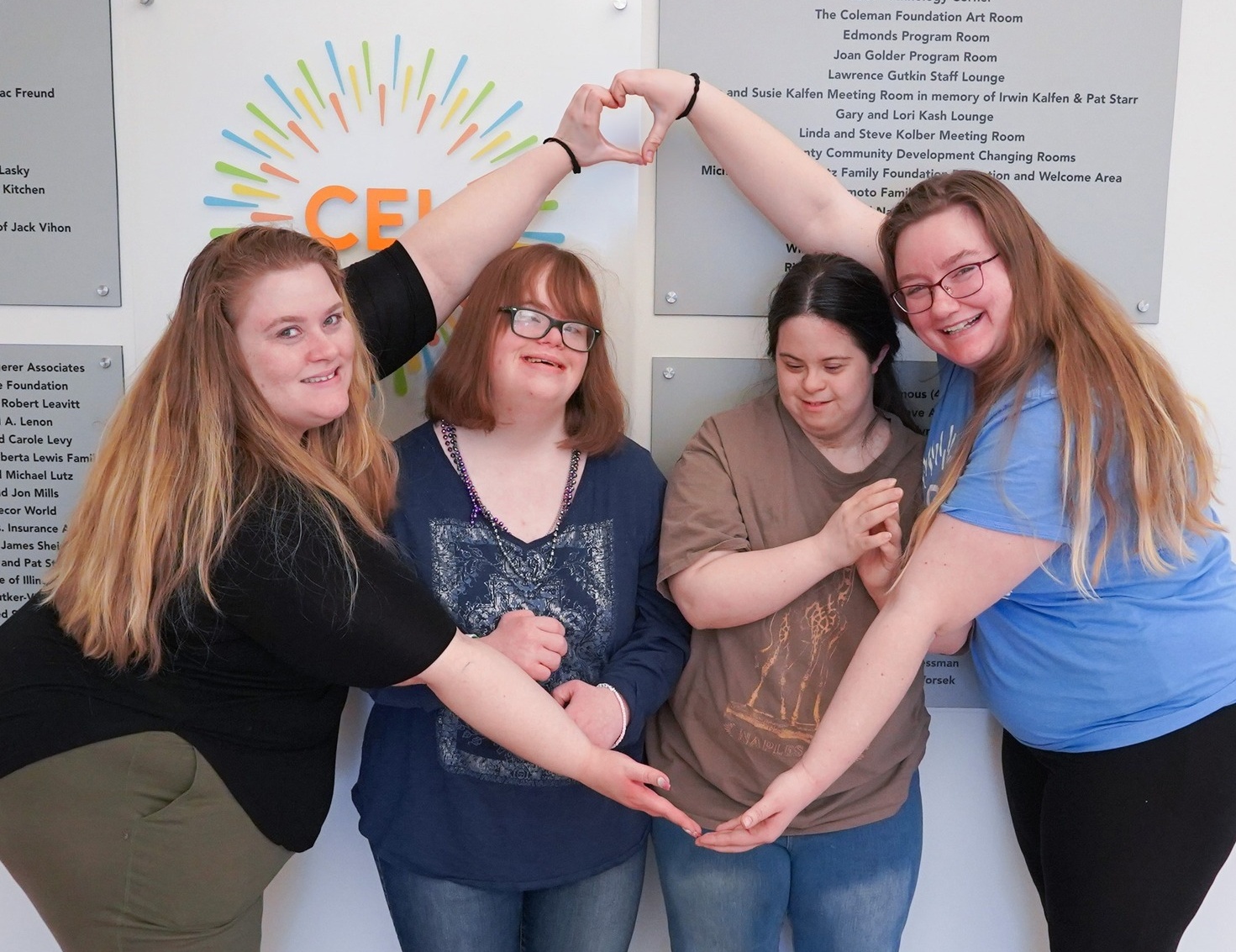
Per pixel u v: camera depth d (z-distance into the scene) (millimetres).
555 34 1355
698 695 1265
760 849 1234
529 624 1108
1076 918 1133
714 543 1195
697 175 1386
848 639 1203
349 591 957
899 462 1250
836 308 1139
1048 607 1138
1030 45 1368
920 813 1314
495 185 1260
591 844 1200
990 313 1067
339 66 1358
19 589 1458
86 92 1361
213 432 975
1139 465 1008
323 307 1019
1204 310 1433
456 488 1198
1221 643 1104
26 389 1420
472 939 1194
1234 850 1492
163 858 987
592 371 1225
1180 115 1393
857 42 1364
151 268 1393
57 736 981
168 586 966
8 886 1476
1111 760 1115
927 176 1392
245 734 1025
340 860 1484
